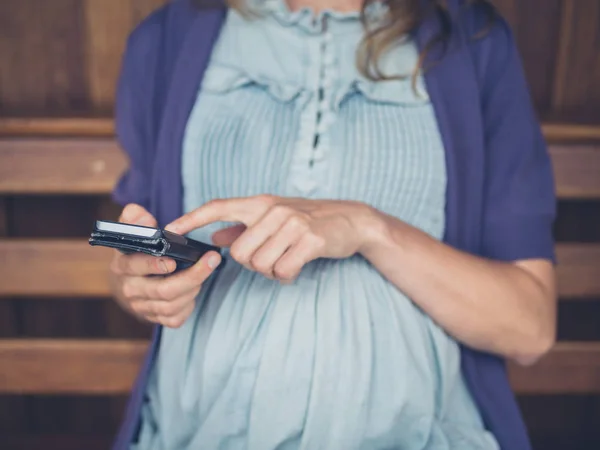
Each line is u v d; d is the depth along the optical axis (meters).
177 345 0.99
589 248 1.52
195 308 0.99
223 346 0.93
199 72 1.04
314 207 0.89
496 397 1.04
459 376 1.04
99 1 1.59
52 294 1.54
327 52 1.03
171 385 0.99
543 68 1.64
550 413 1.82
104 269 1.53
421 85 1.03
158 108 1.11
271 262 0.82
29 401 1.81
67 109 1.62
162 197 1.05
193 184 1.03
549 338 1.02
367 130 1.00
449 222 1.02
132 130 1.13
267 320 0.93
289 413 0.90
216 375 0.93
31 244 1.52
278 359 0.90
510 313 0.96
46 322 1.75
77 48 1.61
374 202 0.99
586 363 1.57
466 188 1.03
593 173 1.49
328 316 0.92
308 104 1.00
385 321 0.95
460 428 0.98
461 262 0.95
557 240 1.71
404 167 0.99
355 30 1.05
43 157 1.49
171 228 0.84
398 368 0.93
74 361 1.57
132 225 0.76
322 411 0.90
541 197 1.05
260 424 0.91
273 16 1.05
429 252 0.93
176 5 1.12
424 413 0.94
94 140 1.49
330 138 0.99
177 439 0.99
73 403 1.81
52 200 1.69
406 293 0.95
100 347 1.57
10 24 1.60
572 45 1.62
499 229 1.04
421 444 0.94
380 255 0.92
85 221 1.70
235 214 0.86
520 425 1.03
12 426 1.82
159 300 0.90
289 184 0.98
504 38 1.08
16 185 1.50
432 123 1.02
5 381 1.58
